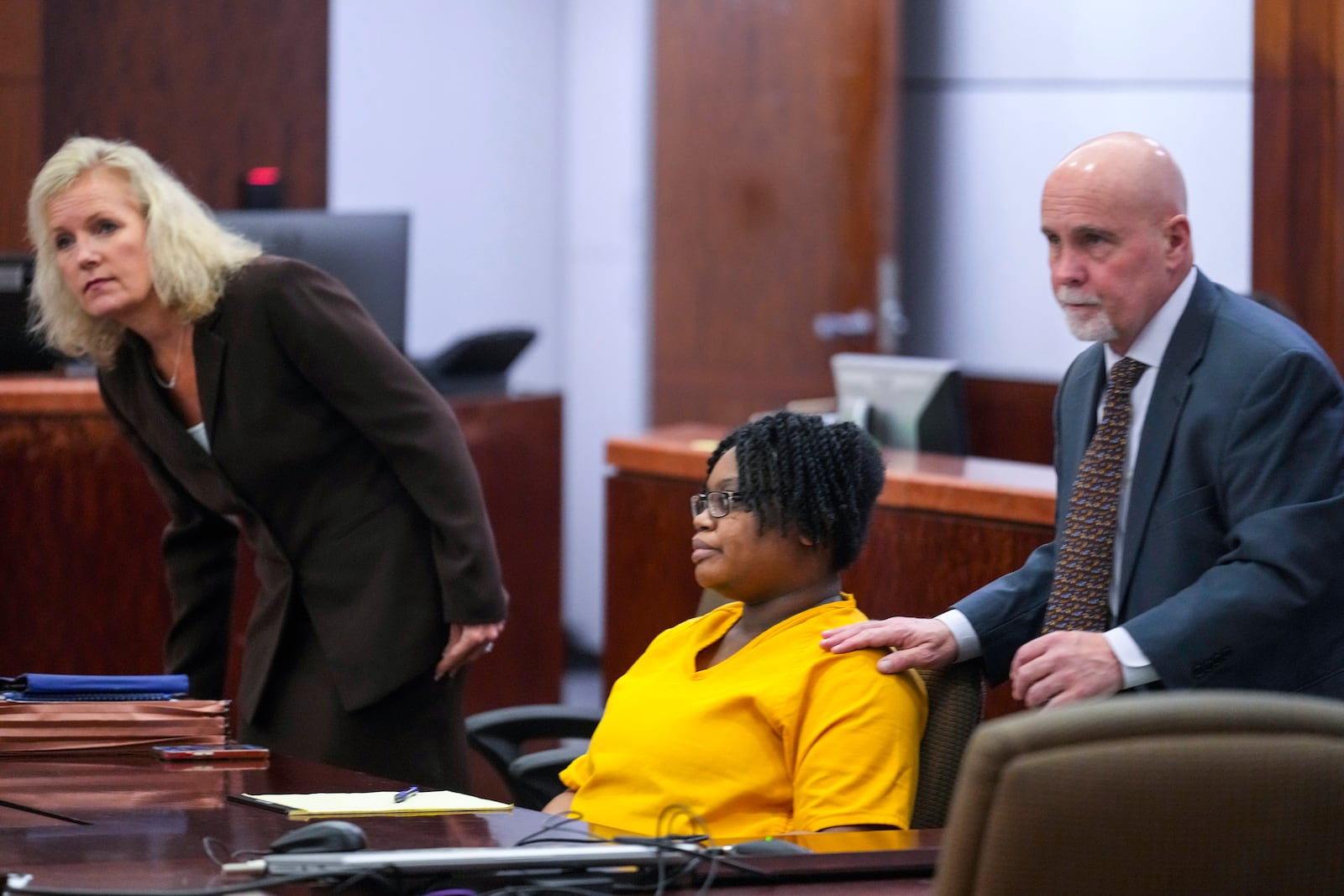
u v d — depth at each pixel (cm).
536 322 1772
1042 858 311
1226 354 508
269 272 638
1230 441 501
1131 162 508
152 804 484
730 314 1595
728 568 517
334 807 479
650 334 1658
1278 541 483
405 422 648
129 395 679
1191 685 486
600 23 1731
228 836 446
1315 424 495
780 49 1548
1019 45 1480
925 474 779
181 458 667
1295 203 1023
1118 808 310
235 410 642
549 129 1767
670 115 1623
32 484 877
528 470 1112
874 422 936
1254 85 1033
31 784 508
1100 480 534
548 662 1139
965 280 1531
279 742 669
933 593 753
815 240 1537
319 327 635
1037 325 1477
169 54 1309
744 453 517
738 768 495
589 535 1755
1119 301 510
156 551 883
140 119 1302
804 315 1547
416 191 1669
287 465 649
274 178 1207
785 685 494
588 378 1758
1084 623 529
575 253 1769
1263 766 315
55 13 1262
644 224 1695
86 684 564
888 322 1502
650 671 538
